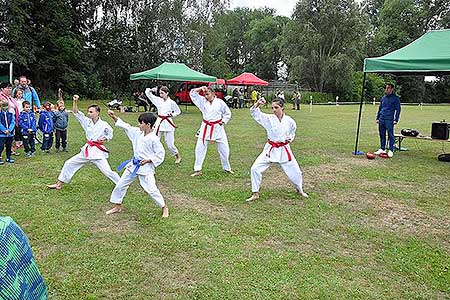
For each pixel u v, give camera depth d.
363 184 7.33
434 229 5.14
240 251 4.30
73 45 30.20
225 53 69.50
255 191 6.16
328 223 5.25
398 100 9.98
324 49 42.94
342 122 19.27
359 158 9.88
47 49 30.11
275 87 43.53
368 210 5.83
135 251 4.25
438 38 9.34
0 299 1.25
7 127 8.17
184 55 34.22
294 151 10.76
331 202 6.16
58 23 29.69
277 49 66.38
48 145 9.53
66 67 30.77
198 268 3.90
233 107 28.36
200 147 7.55
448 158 9.66
